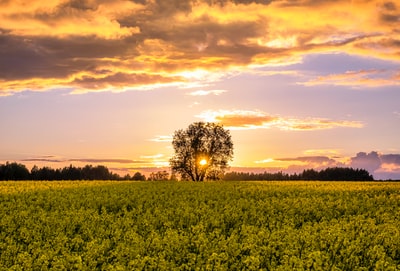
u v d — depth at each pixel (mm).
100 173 104875
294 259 10438
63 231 15469
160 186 37125
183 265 10438
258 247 12172
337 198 29125
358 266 11102
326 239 13133
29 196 28531
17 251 12445
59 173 102625
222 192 30938
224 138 81562
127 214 19797
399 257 12750
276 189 34594
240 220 18656
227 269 10469
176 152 81500
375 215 21203
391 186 39875
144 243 12562
